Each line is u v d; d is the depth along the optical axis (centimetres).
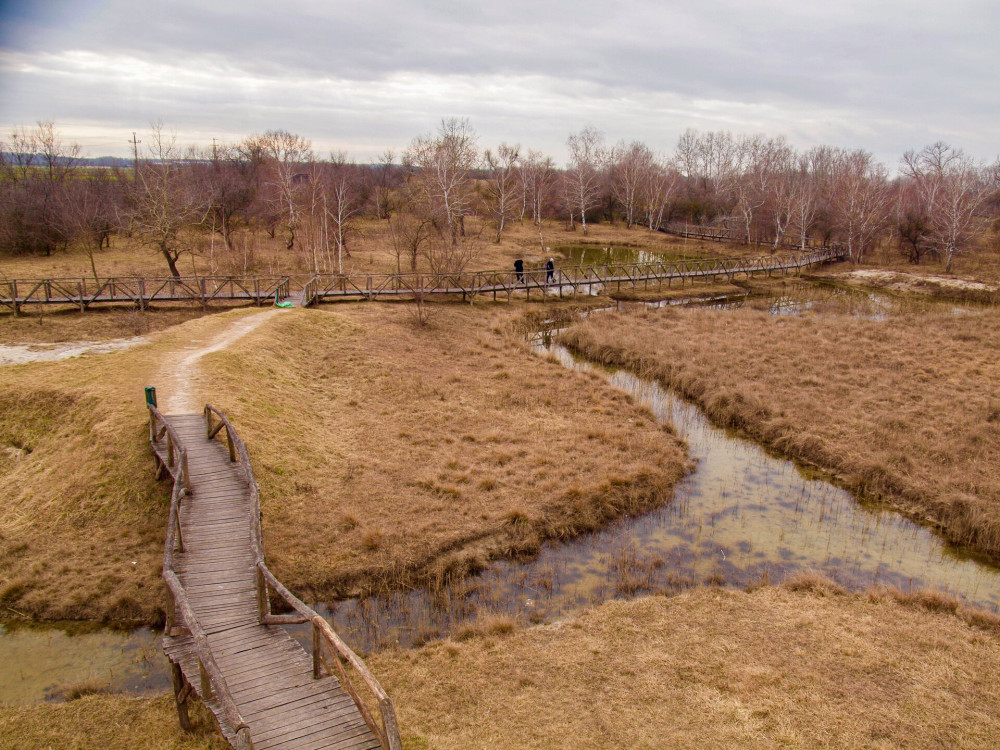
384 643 1009
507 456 1603
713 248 5681
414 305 3034
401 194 6288
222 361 1869
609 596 1145
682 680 902
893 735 798
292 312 2555
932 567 1255
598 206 7025
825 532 1374
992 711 845
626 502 1456
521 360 2412
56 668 956
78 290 2752
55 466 1409
